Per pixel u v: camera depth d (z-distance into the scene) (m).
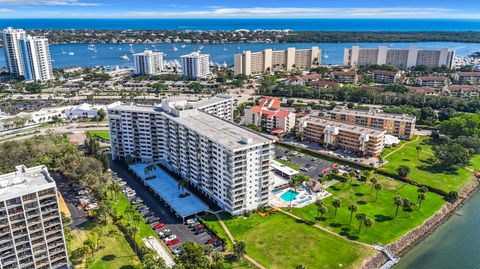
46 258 145.25
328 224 183.38
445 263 160.75
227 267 151.38
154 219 187.38
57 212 143.75
